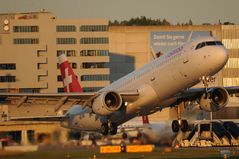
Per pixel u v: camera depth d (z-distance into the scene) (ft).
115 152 453.99
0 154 389.60
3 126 521.65
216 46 495.00
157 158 435.53
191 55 500.74
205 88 534.37
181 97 554.46
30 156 394.11
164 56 530.27
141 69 552.00
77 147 437.99
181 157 440.86
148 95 532.32
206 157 442.50
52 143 422.82
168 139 484.74
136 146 456.04
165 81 522.06
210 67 495.00
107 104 537.24
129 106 544.62
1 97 560.20
